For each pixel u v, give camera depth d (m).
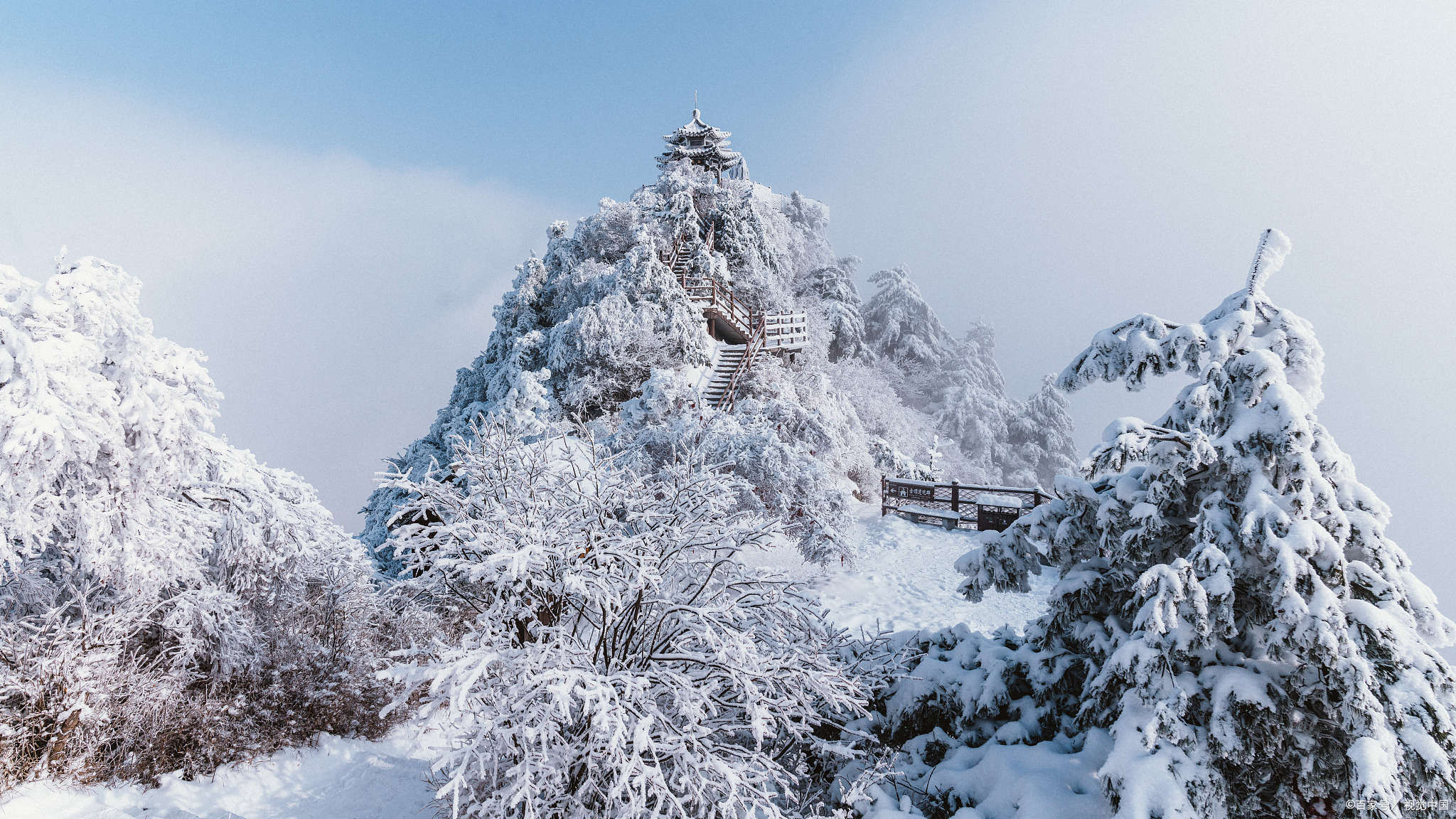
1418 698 3.32
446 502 5.15
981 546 5.32
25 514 4.64
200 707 5.77
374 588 8.59
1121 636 4.39
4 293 4.75
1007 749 4.32
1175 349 4.39
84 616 5.43
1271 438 3.84
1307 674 3.58
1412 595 3.68
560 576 4.59
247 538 6.67
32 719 4.95
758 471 10.58
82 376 4.87
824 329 31.64
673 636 4.75
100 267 5.22
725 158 41.88
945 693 5.01
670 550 4.90
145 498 5.57
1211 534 3.92
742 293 29.92
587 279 25.81
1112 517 4.51
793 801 4.92
